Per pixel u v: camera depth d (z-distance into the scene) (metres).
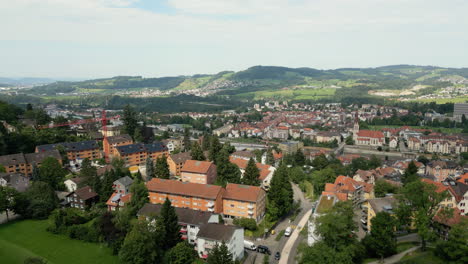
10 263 107.31
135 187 139.62
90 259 112.56
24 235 128.12
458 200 135.75
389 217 105.56
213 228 111.12
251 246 118.94
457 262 90.56
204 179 166.75
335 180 172.50
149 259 105.12
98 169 186.75
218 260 94.56
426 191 105.12
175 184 145.50
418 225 104.88
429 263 94.88
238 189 142.00
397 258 102.12
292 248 119.31
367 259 103.56
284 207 145.38
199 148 197.38
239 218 135.12
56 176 173.38
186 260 106.81
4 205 136.50
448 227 110.25
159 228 111.31
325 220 96.75
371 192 159.75
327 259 89.56
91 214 142.00
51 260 111.06
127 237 107.94
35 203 143.12
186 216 121.88
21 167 184.38
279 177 153.62
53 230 130.50
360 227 133.00
